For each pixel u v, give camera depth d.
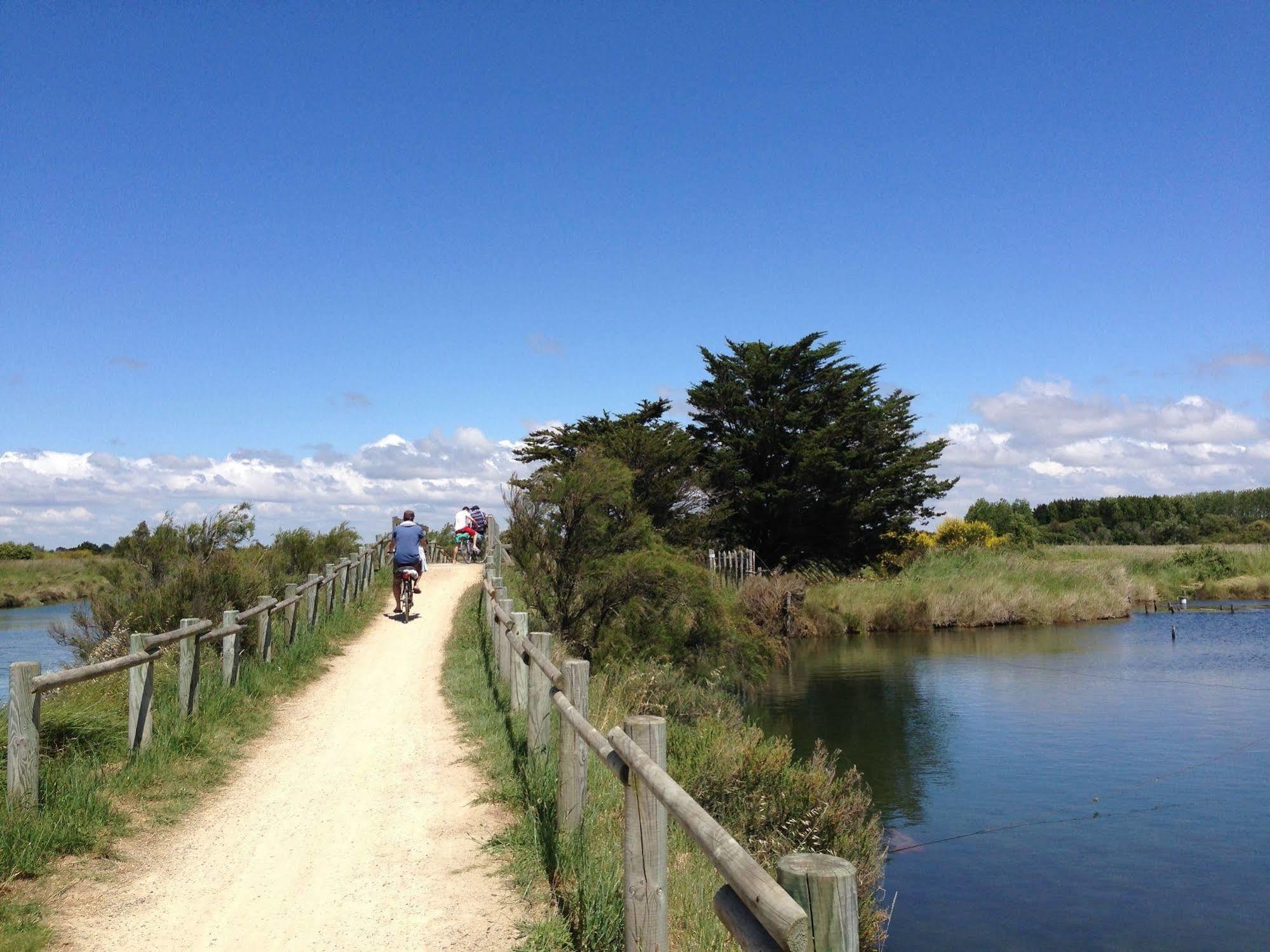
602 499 15.98
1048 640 29.81
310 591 15.66
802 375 38.38
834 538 38.16
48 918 5.13
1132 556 52.47
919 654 26.88
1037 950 8.33
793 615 30.05
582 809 5.93
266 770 8.53
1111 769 14.26
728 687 17.23
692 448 24.72
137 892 5.63
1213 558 48.81
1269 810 12.24
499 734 9.24
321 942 4.94
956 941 8.52
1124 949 8.31
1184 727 17.06
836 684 21.69
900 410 43.19
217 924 5.18
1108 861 10.54
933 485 41.00
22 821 5.95
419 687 12.59
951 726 17.22
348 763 8.73
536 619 15.56
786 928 2.12
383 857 6.22
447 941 4.92
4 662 17.72
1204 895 9.53
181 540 15.88
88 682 9.61
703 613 16.08
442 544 35.19
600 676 12.74
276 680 12.14
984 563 42.03
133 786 7.39
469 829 6.71
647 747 4.23
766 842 8.57
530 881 5.60
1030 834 11.47
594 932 4.71
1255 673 22.81
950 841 11.25
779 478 36.28
